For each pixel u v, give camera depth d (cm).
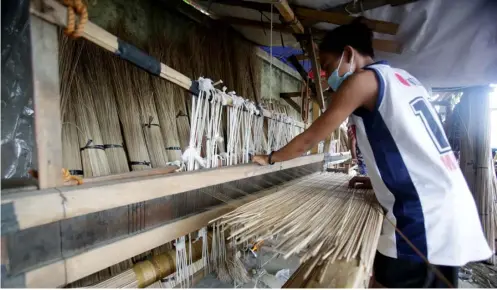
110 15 202
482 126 336
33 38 62
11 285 59
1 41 69
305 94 360
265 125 243
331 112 95
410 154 87
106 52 163
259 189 180
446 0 163
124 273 125
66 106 132
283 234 77
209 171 110
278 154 131
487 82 260
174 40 244
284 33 260
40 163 65
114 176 93
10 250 60
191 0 223
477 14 168
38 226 66
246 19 237
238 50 278
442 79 258
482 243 89
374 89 88
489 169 337
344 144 511
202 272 163
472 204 90
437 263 83
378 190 100
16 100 72
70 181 73
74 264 73
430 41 194
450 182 84
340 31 106
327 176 215
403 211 89
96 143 142
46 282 66
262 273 215
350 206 111
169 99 193
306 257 64
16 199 56
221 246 179
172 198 111
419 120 86
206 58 239
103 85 156
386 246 92
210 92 127
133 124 167
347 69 107
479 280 272
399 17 179
